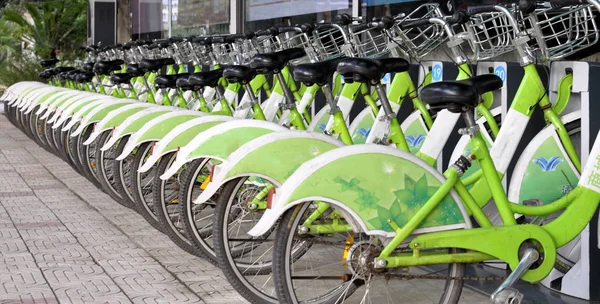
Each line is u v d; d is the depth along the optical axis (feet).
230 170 12.09
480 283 14.30
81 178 27.63
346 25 16.15
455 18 12.91
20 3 79.77
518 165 13.80
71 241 18.29
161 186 15.20
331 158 10.39
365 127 16.87
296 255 12.89
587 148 13.17
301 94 19.24
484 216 10.84
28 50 72.74
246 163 12.18
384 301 13.35
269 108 18.30
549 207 11.37
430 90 10.20
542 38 12.48
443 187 10.55
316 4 24.97
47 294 14.08
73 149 21.83
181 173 15.17
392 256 10.48
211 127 13.98
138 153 16.48
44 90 30.04
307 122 18.48
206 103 19.61
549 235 10.93
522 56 12.76
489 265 15.11
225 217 12.59
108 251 17.31
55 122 24.11
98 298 13.85
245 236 13.25
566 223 11.24
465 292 13.87
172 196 15.37
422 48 14.87
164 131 16.37
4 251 17.34
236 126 13.61
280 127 13.58
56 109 25.13
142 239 18.35
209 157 13.33
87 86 30.07
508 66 14.88
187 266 15.94
